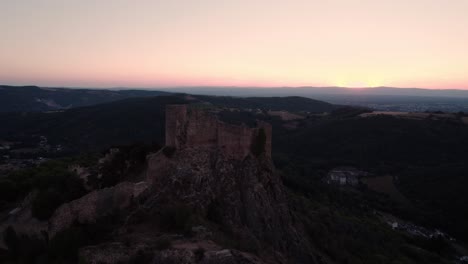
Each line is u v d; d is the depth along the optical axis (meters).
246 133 40.94
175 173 35.44
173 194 34.03
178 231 29.33
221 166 38.06
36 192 36.69
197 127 38.53
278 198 40.66
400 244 61.66
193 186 35.03
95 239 26.95
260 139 41.94
